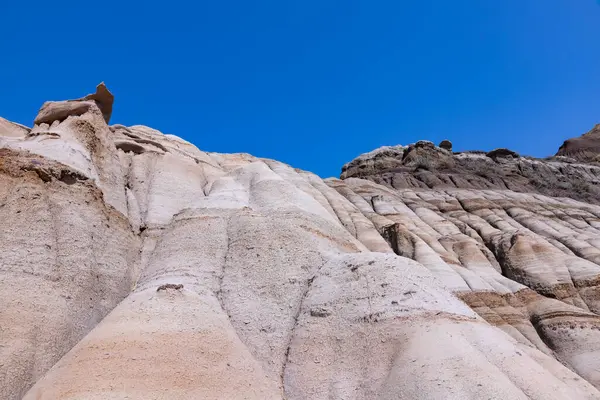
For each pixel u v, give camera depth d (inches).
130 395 490.3
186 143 1675.7
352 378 601.9
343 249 1001.5
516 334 1125.1
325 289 769.6
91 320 689.6
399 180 2472.9
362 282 748.0
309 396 594.6
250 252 869.2
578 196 2518.5
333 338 667.4
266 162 2048.5
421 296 705.6
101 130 1099.9
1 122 1226.0
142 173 1224.2
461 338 609.9
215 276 827.4
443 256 1453.0
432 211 1948.8
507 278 1393.9
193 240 924.0
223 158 1978.3
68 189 836.0
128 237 940.0
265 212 1060.5
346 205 1770.4
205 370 566.9
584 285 1301.7
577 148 3528.5
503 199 2058.3
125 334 582.6
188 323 641.0
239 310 752.3
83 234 783.1
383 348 624.4
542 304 1212.5
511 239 1534.2
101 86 1262.3
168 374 536.1
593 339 1048.8
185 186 1258.0
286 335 714.2
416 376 545.3
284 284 807.7
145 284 797.9
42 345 574.6
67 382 495.5
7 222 706.2
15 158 802.8
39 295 630.5
